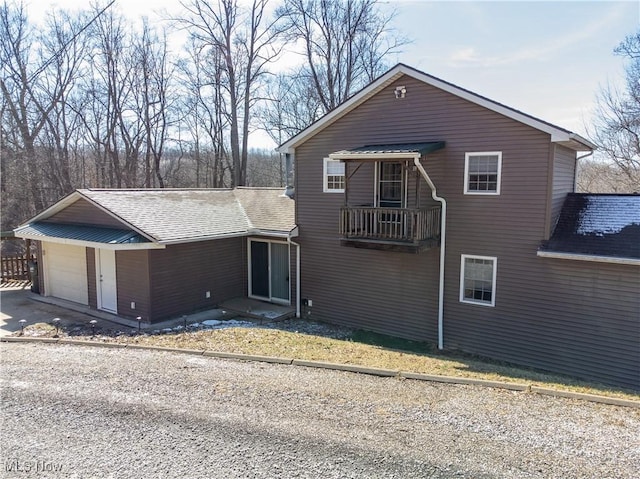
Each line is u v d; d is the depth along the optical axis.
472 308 11.37
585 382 8.74
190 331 10.90
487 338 11.22
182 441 5.43
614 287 9.57
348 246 12.16
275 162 39.53
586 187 28.25
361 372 7.76
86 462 5.04
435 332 12.01
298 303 14.50
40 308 14.09
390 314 12.75
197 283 13.88
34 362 8.22
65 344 9.57
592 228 10.29
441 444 5.32
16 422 5.93
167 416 6.04
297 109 30.50
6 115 26.16
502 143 10.59
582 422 5.87
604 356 9.77
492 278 11.06
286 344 9.66
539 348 10.53
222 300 14.90
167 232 12.72
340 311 13.73
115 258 13.10
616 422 5.87
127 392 6.82
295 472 4.80
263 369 7.86
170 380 7.29
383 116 12.39
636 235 9.70
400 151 10.63
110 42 28.55
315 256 14.11
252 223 15.30
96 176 29.86
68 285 14.78
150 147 30.06
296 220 14.42
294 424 5.81
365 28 26.66
